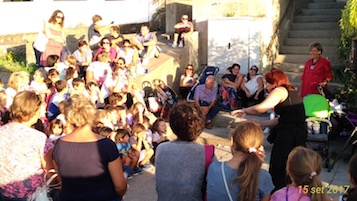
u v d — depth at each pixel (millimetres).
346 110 8406
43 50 9531
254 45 11352
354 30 8062
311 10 13633
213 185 3557
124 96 8078
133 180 6902
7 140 4008
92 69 8750
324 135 7039
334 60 11641
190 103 3826
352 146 7488
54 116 7285
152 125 7832
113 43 9953
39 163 4059
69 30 12961
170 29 13922
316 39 12359
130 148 6980
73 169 3760
